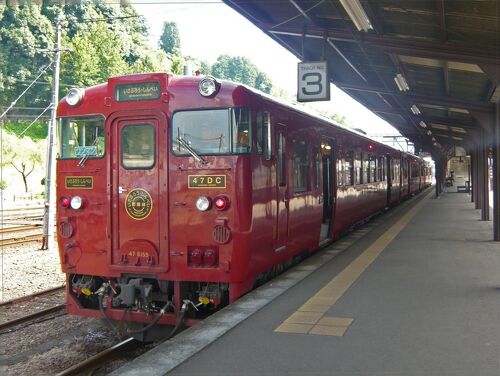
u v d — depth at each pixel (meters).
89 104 7.22
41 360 6.88
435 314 6.04
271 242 7.61
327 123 11.30
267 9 11.52
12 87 49.66
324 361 4.58
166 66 79.31
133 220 6.94
